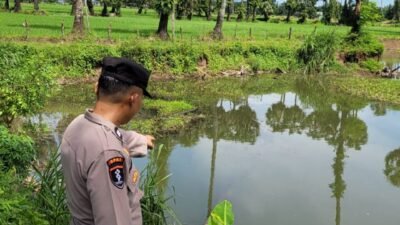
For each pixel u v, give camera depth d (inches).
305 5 3356.3
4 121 394.6
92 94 684.7
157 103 624.1
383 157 467.8
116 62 91.5
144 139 107.5
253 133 544.4
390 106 730.2
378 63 1147.3
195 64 943.7
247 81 933.2
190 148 459.8
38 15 1948.8
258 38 1277.1
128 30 1353.3
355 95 810.2
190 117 584.7
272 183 376.8
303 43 1119.0
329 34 1138.7
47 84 420.5
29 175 249.8
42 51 737.0
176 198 329.4
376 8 1253.1
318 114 670.5
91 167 84.4
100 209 83.4
